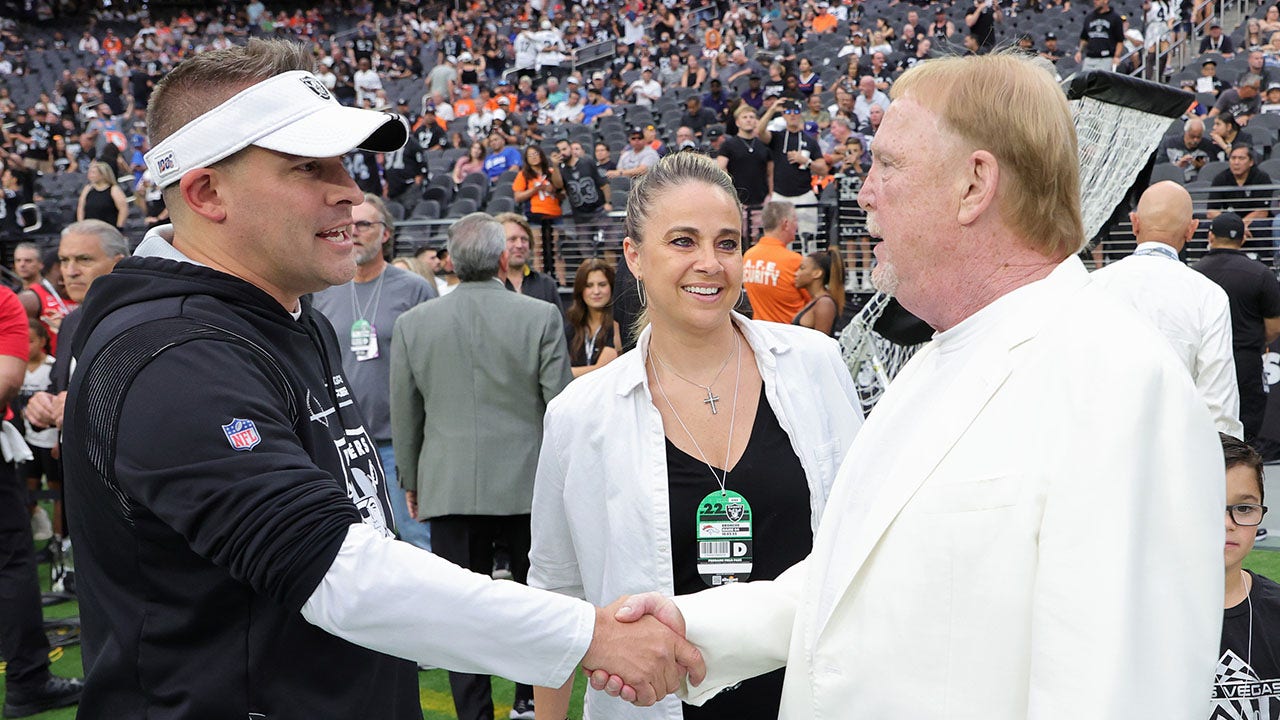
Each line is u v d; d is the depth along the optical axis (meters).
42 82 25.23
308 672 1.32
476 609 1.30
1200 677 1.00
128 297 1.35
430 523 3.70
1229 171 8.16
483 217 3.65
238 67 1.38
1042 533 1.06
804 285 5.83
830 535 1.34
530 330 3.57
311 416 1.43
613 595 1.90
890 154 1.21
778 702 1.84
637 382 1.92
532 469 3.59
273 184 1.37
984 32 15.06
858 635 1.19
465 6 26.95
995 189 1.16
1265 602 1.84
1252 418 5.03
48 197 15.25
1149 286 3.25
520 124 16.31
